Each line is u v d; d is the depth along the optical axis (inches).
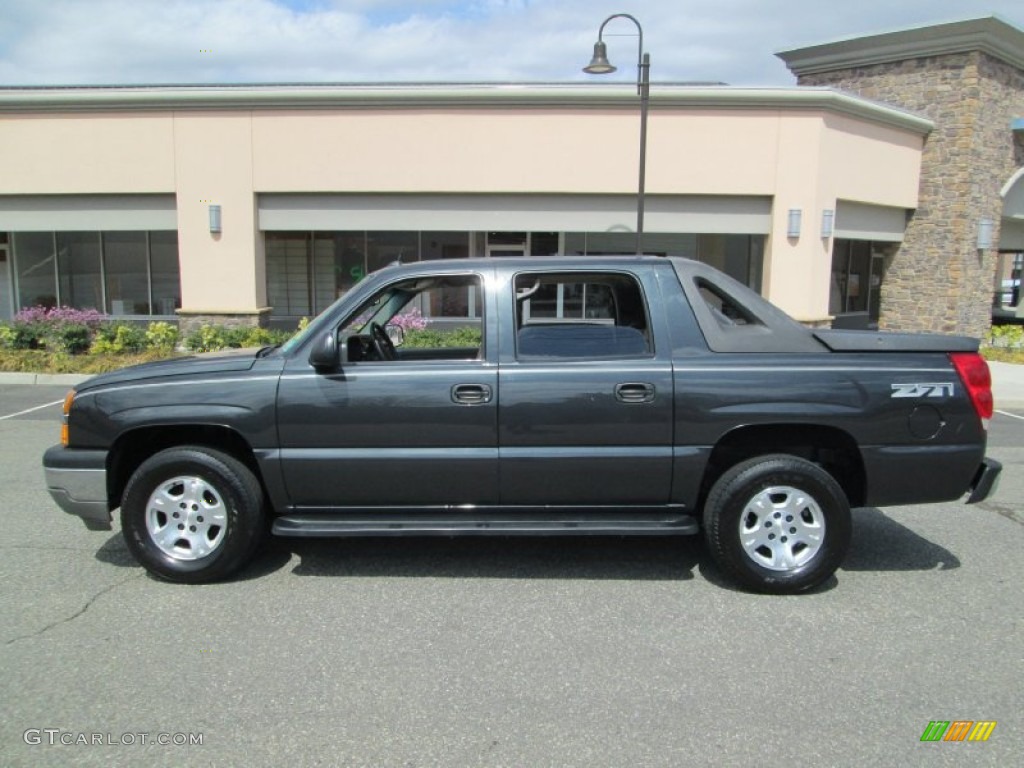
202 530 177.6
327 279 784.3
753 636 153.3
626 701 129.5
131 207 669.9
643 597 172.1
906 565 192.9
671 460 170.9
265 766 112.3
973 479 174.4
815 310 658.8
